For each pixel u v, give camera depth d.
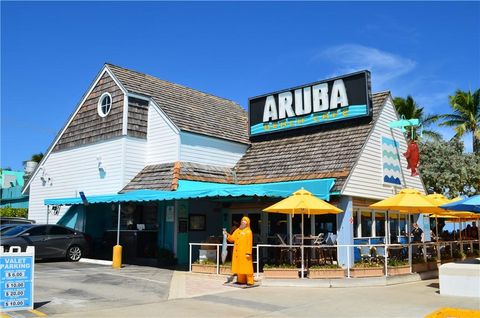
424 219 23.14
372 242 18.75
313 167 18.86
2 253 9.59
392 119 20.91
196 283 14.08
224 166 22.11
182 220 19.11
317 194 16.83
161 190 18.84
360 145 18.42
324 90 20.84
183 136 20.48
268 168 20.70
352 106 19.77
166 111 21.12
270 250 18.34
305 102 21.41
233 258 14.23
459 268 12.65
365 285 14.29
